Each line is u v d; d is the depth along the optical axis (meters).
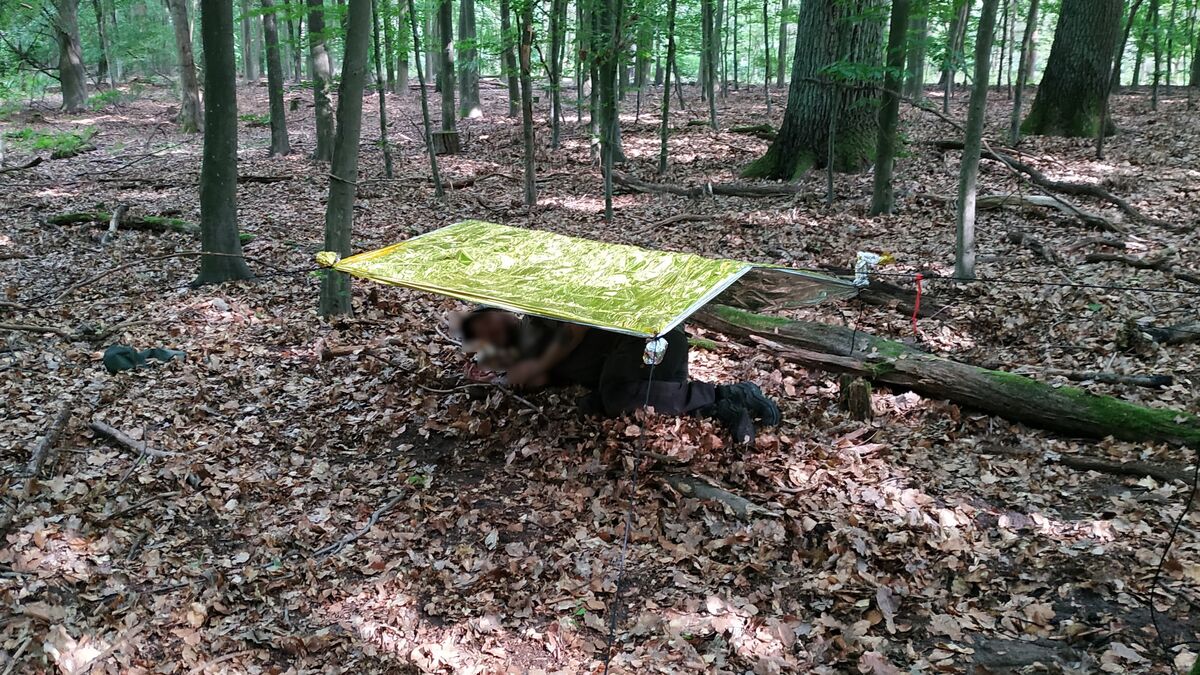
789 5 25.42
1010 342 5.99
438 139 16.59
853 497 4.28
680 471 4.54
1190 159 11.16
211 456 5.09
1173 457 4.28
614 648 3.42
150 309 7.64
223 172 8.12
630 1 10.70
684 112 20.78
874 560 3.80
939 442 4.80
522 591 3.81
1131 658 3.07
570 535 4.19
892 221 9.37
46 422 5.41
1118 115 16.22
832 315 6.72
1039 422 4.78
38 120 22.73
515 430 5.16
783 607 3.57
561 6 12.16
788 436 4.90
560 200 11.98
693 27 12.58
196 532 4.40
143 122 23.14
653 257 5.20
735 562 3.88
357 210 11.61
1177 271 6.77
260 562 4.16
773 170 12.45
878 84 11.41
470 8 21.58
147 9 33.72
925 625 3.40
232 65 7.94
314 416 5.61
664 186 11.94
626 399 4.96
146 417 5.56
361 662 3.46
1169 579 3.48
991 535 3.92
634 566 3.91
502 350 5.41
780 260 8.16
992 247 8.12
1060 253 7.66
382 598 3.84
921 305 6.64
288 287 8.23
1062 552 3.72
